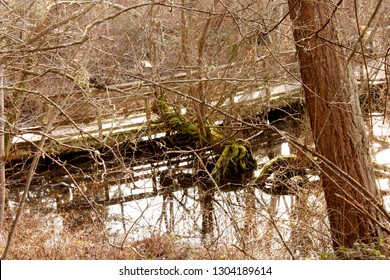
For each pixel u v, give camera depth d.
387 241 8.08
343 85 8.60
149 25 12.85
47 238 10.02
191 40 14.60
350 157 8.62
